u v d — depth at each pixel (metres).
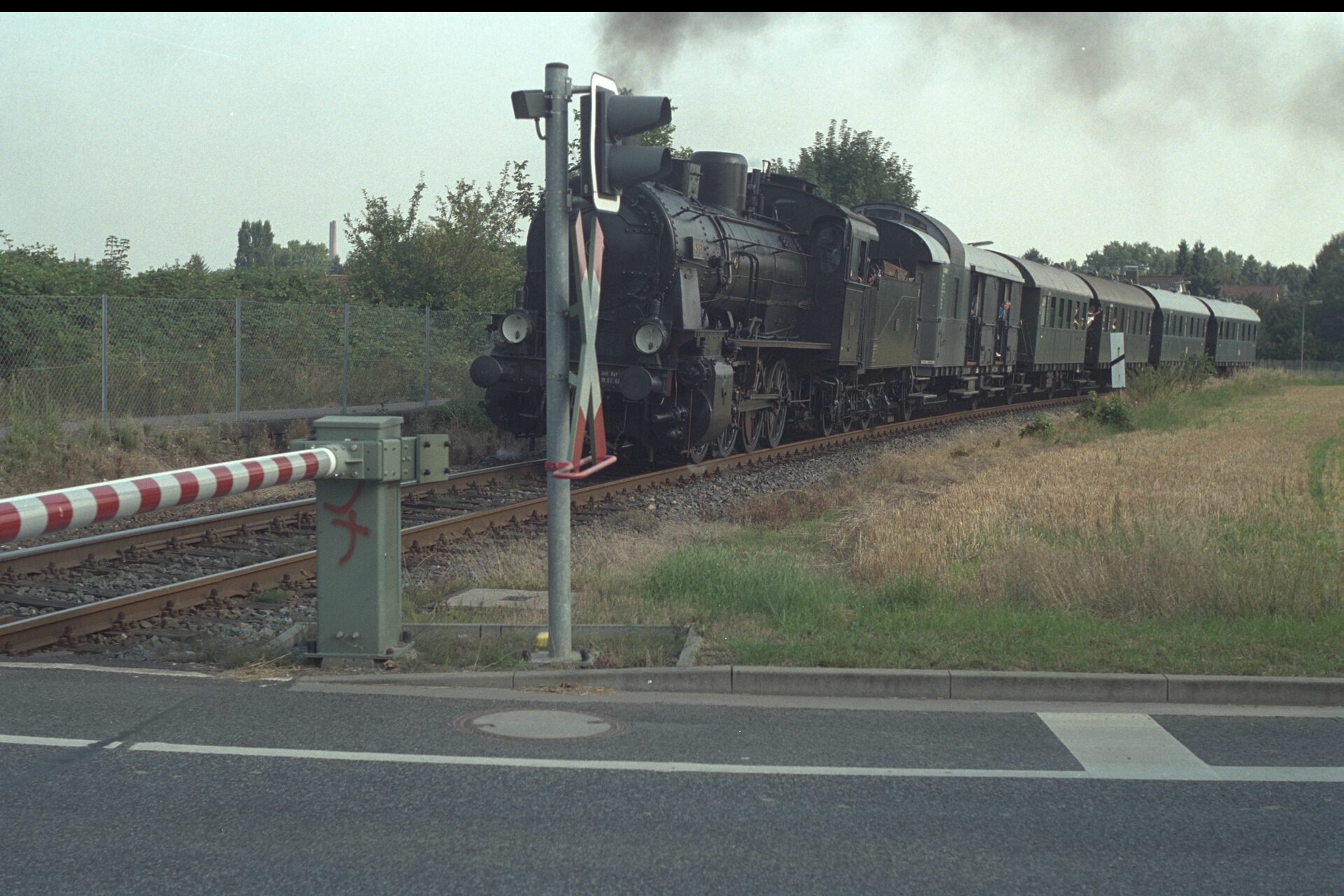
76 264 23.14
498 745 5.41
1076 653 7.04
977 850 4.38
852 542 11.48
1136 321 45.69
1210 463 20.23
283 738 5.43
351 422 6.64
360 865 4.08
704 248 17.12
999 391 35.06
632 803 4.74
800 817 4.65
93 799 4.61
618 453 18.09
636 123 6.72
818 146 51.22
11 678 6.30
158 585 9.29
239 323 18.55
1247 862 4.34
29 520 5.40
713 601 8.38
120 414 17.47
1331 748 5.71
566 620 6.88
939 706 6.36
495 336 17.36
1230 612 8.32
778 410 20.73
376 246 29.69
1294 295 120.75
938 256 26.16
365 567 6.71
